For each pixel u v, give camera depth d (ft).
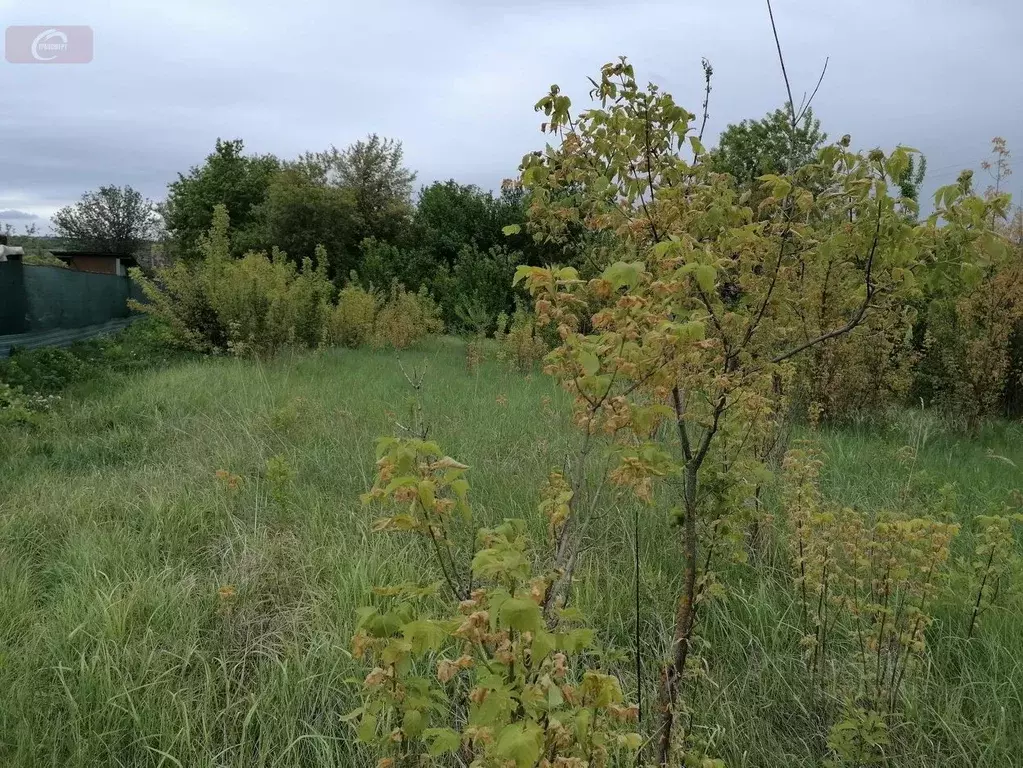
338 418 23.16
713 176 9.86
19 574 12.76
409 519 6.73
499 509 15.25
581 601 11.34
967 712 9.41
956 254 8.42
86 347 42.34
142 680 9.53
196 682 9.70
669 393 8.46
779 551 12.92
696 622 10.55
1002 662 10.02
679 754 7.52
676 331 7.09
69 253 111.34
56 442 21.29
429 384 31.94
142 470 18.60
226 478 15.61
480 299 66.18
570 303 7.89
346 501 15.84
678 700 8.13
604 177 10.03
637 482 7.78
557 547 9.66
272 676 9.45
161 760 8.10
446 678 5.06
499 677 5.05
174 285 43.78
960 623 10.94
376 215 87.76
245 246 81.10
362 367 38.22
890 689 8.95
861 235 8.60
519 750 4.39
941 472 19.66
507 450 20.40
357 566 11.91
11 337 37.17
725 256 9.47
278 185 81.00
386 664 5.84
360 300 55.42
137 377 33.73
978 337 27.40
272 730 8.80
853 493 16.81
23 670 9.70
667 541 13.38
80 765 8.11
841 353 24.80
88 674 9.41
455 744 5.55
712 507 9.64
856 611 9.36
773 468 15.43
